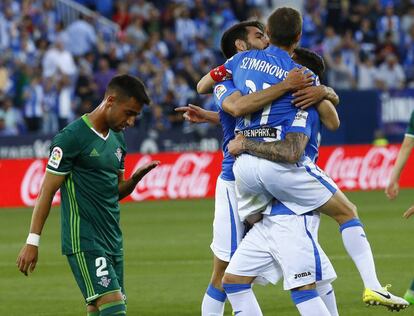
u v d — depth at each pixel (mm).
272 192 22641
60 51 83625
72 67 84188
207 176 73875
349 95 85062
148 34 94562
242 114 22594
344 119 84875
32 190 70125
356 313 30469
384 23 100312
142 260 43531
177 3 96812
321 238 49781
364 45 98688
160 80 84562
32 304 33562
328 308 23953
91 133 22984
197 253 45375
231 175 25984
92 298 22828
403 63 98812
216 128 80250
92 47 88938
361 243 23062
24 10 88750
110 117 23016
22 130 80438
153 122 82438
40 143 75875
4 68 81688
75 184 23016
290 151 22156
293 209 22688
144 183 72688
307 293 22469
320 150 74938
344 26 99625
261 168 22500
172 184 73312
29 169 70000
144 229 55219
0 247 48969
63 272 40656
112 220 23375
